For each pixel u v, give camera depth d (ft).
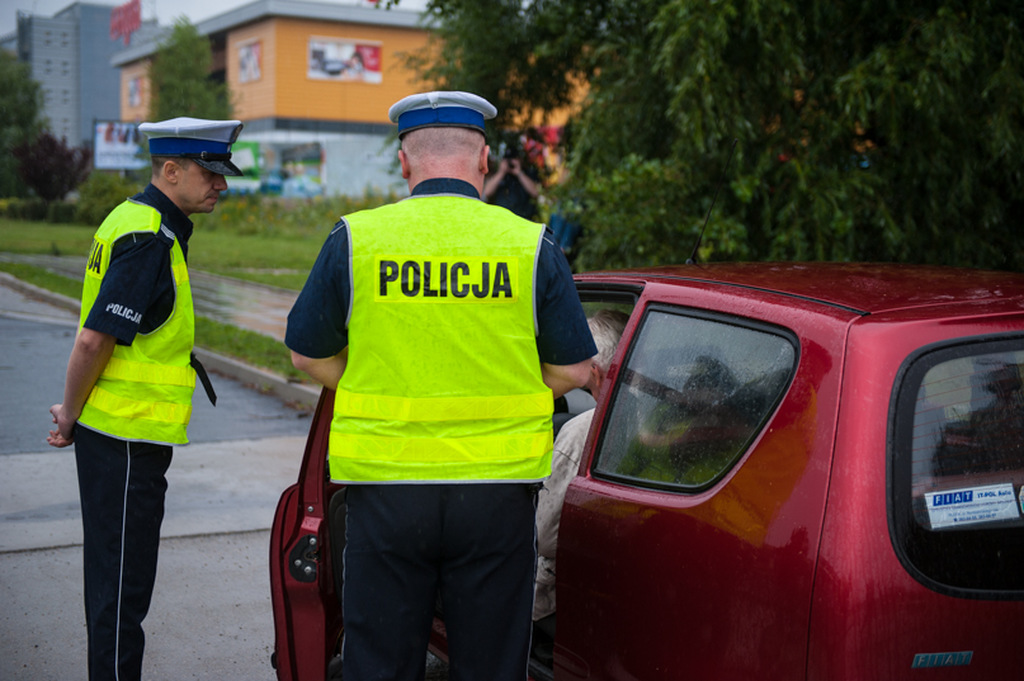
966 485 6.23
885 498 6.06
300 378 28.91
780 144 21.77
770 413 6.79
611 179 22.85
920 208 21.56
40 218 131.44
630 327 8.53
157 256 9.11
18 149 136.56
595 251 24.43
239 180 141.59
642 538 7.32
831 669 5.89
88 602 9.34
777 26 20.53
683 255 22.49
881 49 19.80
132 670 9.32
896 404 6.27
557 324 6.98
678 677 6.92
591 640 7.80
